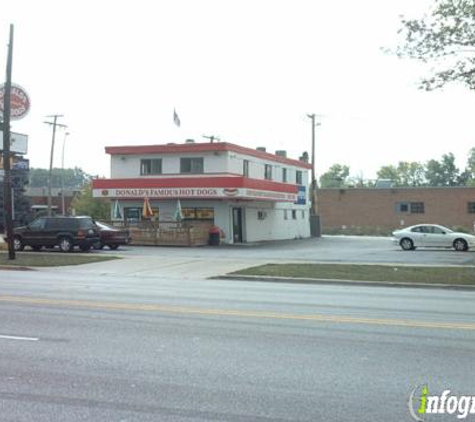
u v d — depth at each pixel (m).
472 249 32.62
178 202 36.59
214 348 7.90
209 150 37.97
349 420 5.23
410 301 12.95
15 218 58.03
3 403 5.71
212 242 36.44
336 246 37.38
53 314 10.57
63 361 7.26
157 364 7.10
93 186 39.59
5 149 23.86
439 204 63.91
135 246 34.47
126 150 40.00
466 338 8.56
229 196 36.22
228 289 15.12
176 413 5.42
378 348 7.90
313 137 57.47
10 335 8.75
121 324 9.59
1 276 18.75
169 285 16.11
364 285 16.98
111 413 5.43
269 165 45.31
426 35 19.09
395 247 36.28
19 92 26.28
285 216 48.94
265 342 8.26
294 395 5.92
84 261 23.50
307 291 14.91
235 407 5.57
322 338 8.53
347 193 66.94
